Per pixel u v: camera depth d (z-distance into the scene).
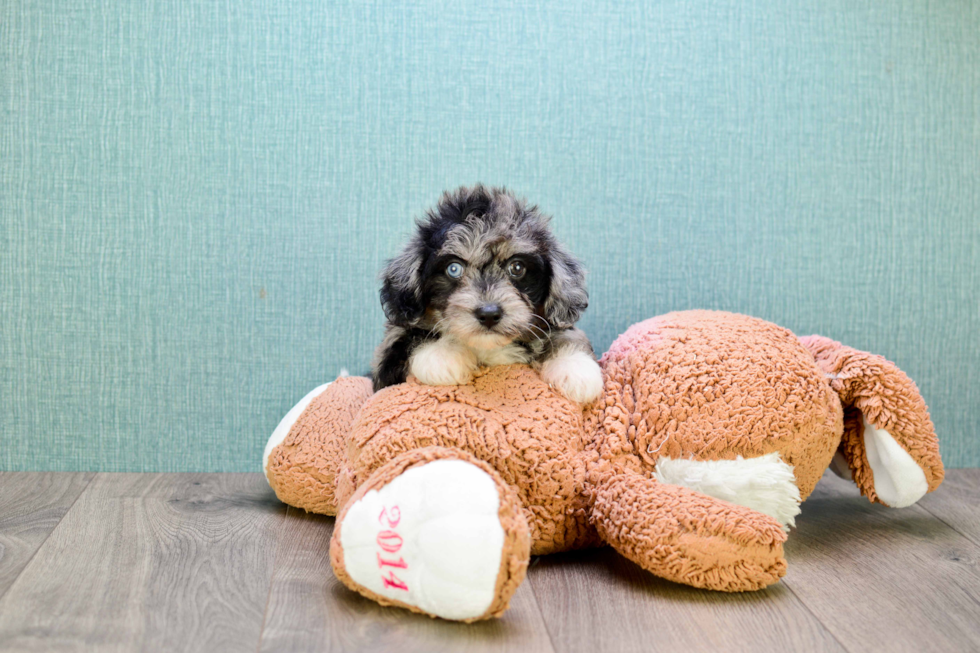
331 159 0.91
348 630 0.59
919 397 0.77
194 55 0.90
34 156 0.90
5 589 0.64
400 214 0.92
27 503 0.82
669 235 0.94
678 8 0.93
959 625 0.61
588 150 0.92
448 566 0.58
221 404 0.93
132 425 0.92
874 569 0.70
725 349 0.73
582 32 0.92
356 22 0.90
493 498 0.59
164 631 0.59
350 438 0.70
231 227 0.91
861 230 0.96
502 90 0.92
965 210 0.96
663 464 0.70
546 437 0.69
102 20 0.89
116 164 0.90
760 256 0.95
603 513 0.67
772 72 0.94
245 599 0.63
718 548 0.63
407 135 0.91
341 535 0.62
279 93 0.90
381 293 0.75
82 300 0.91
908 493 0.76
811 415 0.71
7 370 0.91
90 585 0.65
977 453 0.97
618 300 0.94
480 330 0.68
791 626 0.60
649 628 0.60
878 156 0.95
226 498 0.85
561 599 0.64
